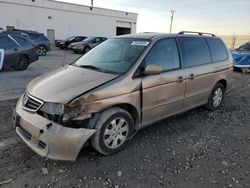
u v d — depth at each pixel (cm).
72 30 3475
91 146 347
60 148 300
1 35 1036
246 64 1202
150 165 336
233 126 486
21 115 335
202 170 330
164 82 404
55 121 306
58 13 3269
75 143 303
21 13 2922
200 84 489
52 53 2202
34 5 3009
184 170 328
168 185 297
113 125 346
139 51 395
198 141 413
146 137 418
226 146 401
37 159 339
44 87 340
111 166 330
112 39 469
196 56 481
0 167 319
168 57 423
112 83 340
